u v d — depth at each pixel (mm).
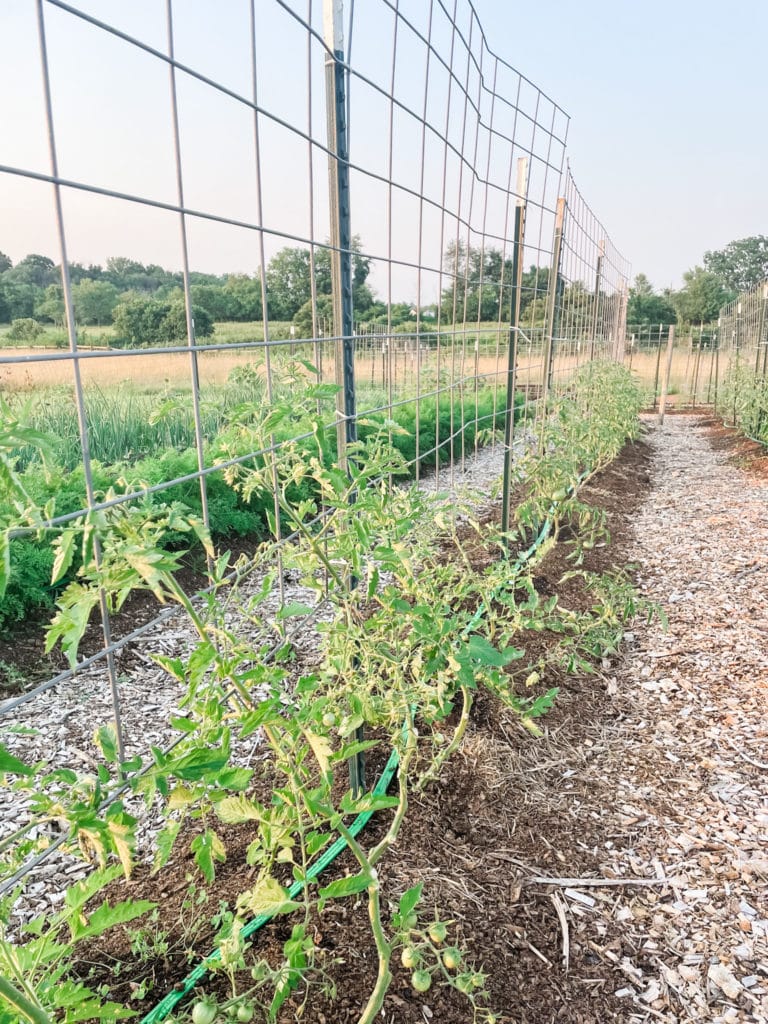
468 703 2174
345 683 2094
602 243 11312
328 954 1823
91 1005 1063
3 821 2477
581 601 4359
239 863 2117
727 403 14484
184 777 1018
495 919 2041
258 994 1682
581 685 3459
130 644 4000
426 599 2172
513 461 6059
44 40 1147
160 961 1770
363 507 1920
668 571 5086
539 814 2523
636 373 18000
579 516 5789
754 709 3244
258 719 1302
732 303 16875
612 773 2812
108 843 977
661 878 2271
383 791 2322
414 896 1422
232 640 1472
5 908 1102
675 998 1860
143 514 1258
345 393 2375
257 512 6309
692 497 7574
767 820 2539
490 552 4914
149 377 8023
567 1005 1816
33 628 4184
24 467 5715
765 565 5055
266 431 1754
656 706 3314
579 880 2244
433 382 8938
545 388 6070
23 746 2979
